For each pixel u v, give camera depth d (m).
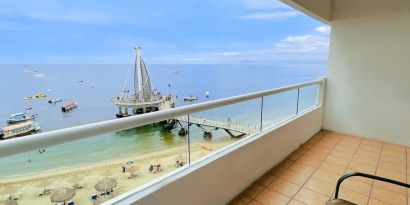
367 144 3.52
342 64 3.95
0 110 1.09
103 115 1.21
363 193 2.19
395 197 2.13
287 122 2.90
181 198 1.49
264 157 2.46
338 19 3.89
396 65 3.45
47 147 0.93
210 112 1.73
